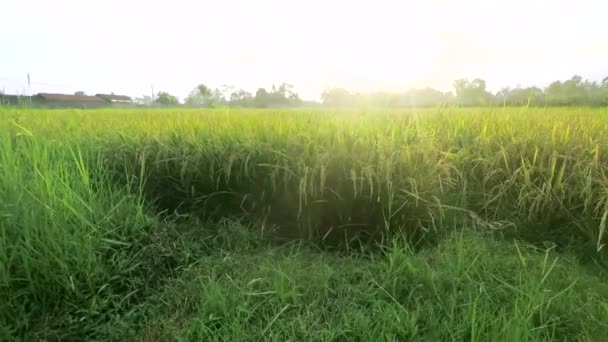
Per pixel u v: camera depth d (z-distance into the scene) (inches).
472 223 105.7
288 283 82.4
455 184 115.3
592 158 103.5
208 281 84.7
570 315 69.1
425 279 80.8
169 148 123.0
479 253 88.0
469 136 134.9
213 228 112.0
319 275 85.7
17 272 78.0
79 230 86.9
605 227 94.9
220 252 99.3
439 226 103.7
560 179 99.6
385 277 84.0
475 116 168.6
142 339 71.8
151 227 98.5
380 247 97.7
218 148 120.0
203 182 120.5
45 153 103.0
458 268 82.1
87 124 181.5
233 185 119.4
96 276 80.8
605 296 76.7
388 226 102.5
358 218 109.2
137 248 92.2
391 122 146.6
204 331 68.5
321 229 110.4
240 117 202.5
